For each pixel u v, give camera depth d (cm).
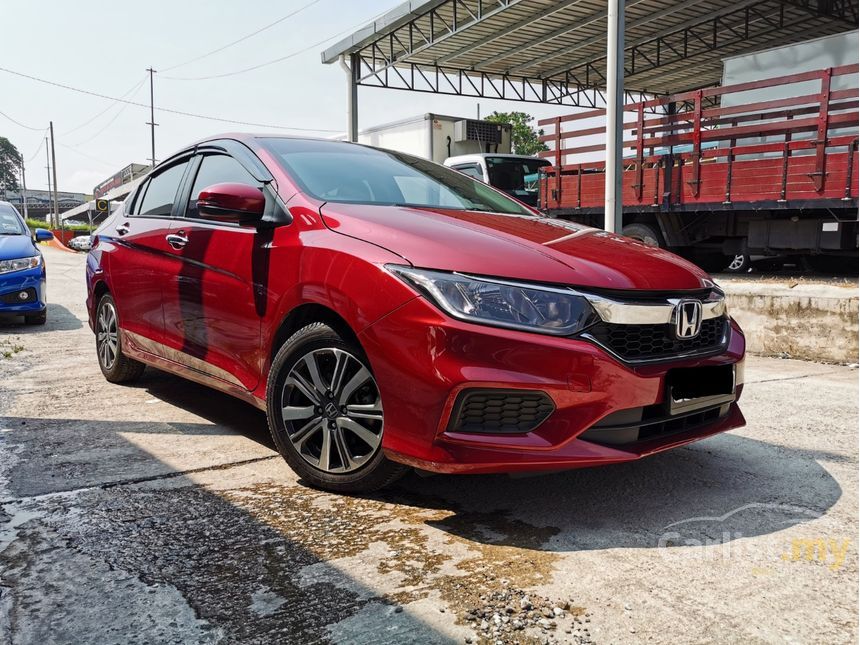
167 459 297
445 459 220
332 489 262
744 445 327
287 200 292
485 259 231
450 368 217
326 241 260
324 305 251
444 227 261
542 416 219
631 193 884
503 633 170
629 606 183
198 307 328
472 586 193
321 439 267
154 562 204
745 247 858
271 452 309
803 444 329
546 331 219
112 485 266
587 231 303
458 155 1345
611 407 222
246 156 333
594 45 1834
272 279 277
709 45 1842
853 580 199
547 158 998
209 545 216
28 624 171
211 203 286
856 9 1638
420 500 256
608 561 209
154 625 171
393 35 1706
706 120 791
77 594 185
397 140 1406
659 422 236
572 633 171
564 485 273
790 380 485
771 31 1769
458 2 1533
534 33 1714
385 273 234
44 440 322
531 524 236
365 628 172
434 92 1988
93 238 469
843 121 667
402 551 214
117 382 443
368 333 235
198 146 378
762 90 845
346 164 332
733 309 628
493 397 219
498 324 217
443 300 221
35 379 457
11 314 687
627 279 233
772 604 185
